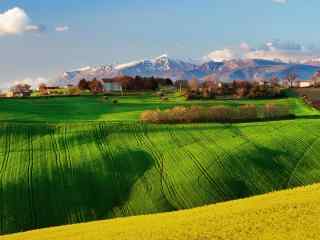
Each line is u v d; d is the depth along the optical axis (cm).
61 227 4388
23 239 3803
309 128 9431
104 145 8481
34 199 6806
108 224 4122
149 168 7638
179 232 3231
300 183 7331
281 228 3114
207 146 8412
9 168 7594
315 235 2966
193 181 7194
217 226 3275
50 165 7681
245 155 8006
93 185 7181
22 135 8906
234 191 7044
